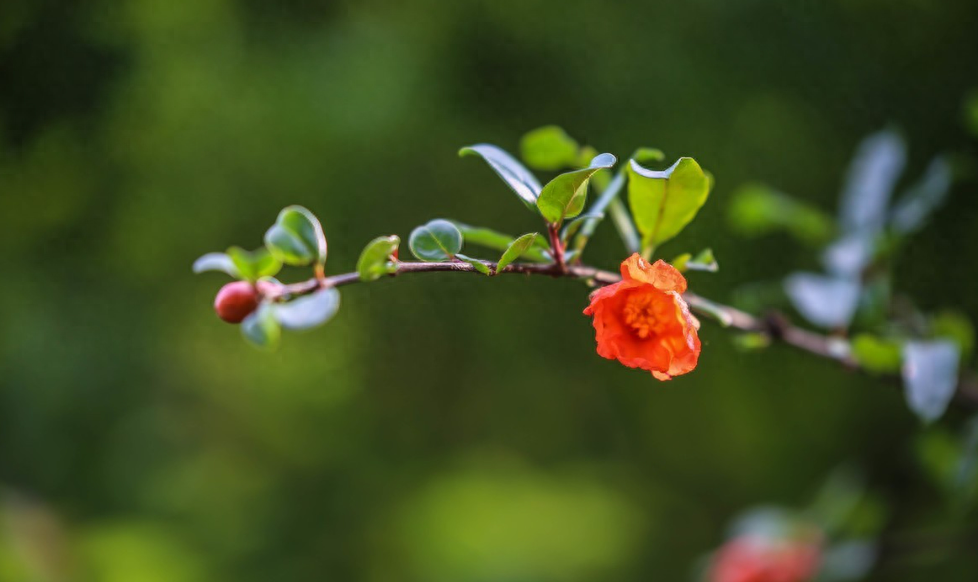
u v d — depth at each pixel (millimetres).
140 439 7539
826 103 5469
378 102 5836
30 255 6473
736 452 7430
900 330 3371
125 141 6141
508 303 6430
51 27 5859
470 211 6078
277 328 1924
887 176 3559
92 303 6680
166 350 7273
